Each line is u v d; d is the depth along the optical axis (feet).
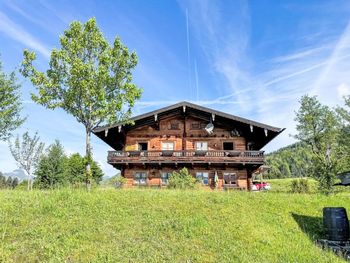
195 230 36.24
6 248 29.35
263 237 36.50
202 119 102.73
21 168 94.27
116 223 36.73
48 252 29.07
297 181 89.20
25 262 27.43
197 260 29.68
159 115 102.12
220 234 36.01
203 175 96.84
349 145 102.94
